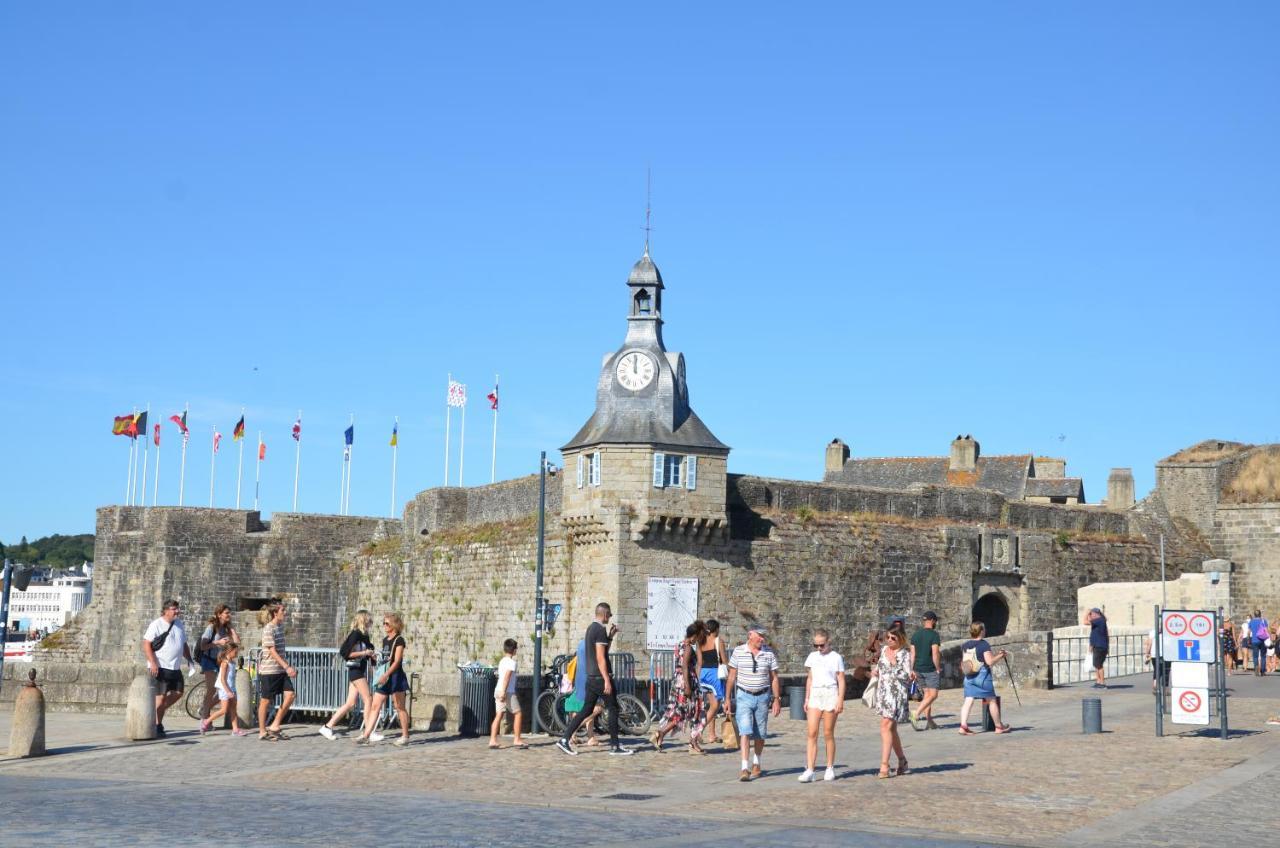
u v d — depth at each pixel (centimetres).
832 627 5391
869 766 2288
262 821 1712
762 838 1627
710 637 2536
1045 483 8212
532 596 5462
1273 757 2300
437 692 2798
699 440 5125
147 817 1745
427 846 1531
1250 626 4256
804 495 5519
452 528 6334
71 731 2767
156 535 7219
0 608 2523
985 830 1694
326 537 7431
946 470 8481
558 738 2631
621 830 1670
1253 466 6750
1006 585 5959
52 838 1573
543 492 3372
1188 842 1608
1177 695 2559
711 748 2514
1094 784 2041
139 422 8250
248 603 7306
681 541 5078
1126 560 6322
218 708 2795
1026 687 3572
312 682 2905
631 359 5175
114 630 7281
